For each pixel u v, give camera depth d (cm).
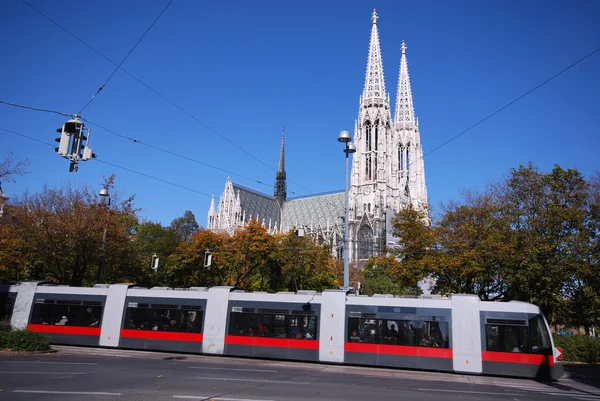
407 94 15800
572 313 4738
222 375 2195
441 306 2914
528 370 2684
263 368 2600
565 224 4297
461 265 4319
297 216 15788
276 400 1562
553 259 3966
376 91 14550
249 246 6200
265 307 3206
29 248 4728
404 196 14288
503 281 4362
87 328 3469
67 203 4912
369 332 2980
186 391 1697
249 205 15112
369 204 13662
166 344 3309
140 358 2847
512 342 2747
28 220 4675
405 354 2888
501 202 4662
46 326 3519
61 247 4716
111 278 5950
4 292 3669
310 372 2508
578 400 1881
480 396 1880
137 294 3466
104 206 4897
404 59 16012
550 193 4394
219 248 6300
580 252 4012
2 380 1830
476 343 2795
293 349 3084
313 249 7119
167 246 7844
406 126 15525
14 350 2812
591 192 4431
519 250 4091
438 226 4994
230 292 3312
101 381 1877
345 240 3491
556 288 4212
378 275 8388
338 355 2997
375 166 13975
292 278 6731
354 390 1880
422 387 2095
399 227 5022
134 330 3384
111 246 4969
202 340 3250
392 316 2970
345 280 3419
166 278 6675
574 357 4078
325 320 3073
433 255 4638
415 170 15238
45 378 1912
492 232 4316
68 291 3588
